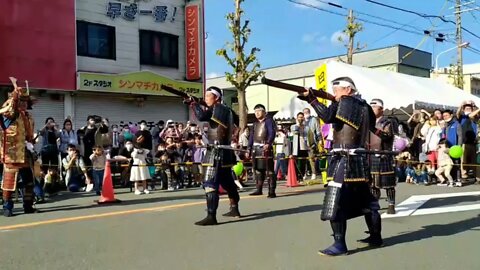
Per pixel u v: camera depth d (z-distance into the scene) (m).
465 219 7.83
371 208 5.88
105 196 9.89
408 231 6.92
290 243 6.18
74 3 17.12
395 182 8.15
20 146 8.39
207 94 7.61
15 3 15.80
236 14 19.89
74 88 17.14
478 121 14.15
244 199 10.17
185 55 20.95
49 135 12.32
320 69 16.06
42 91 16.61
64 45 16.88
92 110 18.06
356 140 5.60
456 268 5.10
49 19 16.53
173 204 9.55
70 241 6.34
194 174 13.40
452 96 20.14
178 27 20.78
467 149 13.16
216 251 5.79
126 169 12.68
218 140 7.52
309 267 5.12
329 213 5.52
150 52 19.81
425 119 14.60
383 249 5.88
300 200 9.94
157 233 6.80
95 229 7.10
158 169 13.08
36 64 16.25
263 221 7.66
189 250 5.84
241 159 13.45
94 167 11.73
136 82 18.64
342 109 5.50
